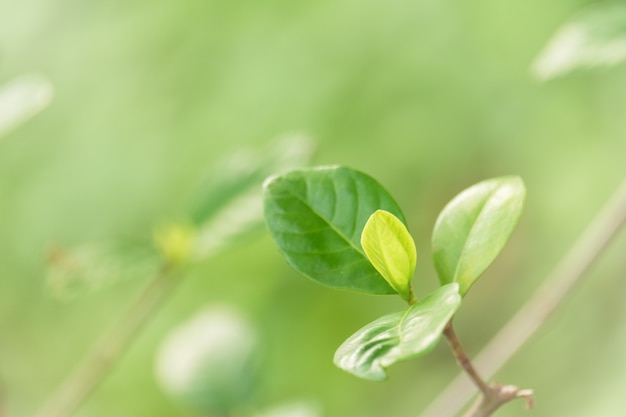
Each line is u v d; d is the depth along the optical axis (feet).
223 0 5.87
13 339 5.51
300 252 1.79
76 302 5.44
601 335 4.65
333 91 5.81
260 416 2.30
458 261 1.78
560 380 4.62
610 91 5.33
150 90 5.85
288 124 5.78
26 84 1.95
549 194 5.40
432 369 5.42
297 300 5.52
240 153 2.25
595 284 4.73
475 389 2.21
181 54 5.86
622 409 4.26
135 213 5.68
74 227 5.72
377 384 5.32
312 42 5.89
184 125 5.83
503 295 5.50
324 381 5.33
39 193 5.77
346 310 5.52
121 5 5.52
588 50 2.23
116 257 2.20
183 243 2.20
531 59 5.53
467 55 5.72
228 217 2.22
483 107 5.67
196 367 2.40
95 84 5.60
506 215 1.78
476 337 5.50
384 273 1.76
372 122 5.80
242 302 5.42
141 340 5.26
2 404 2.13
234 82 5.88
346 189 1.81
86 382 2.21
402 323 1.65
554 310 2.18
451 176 5.75
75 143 5.80
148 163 5.77
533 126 5.55
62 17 5.11
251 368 2.41
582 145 5.37
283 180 1.81
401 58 5.82
